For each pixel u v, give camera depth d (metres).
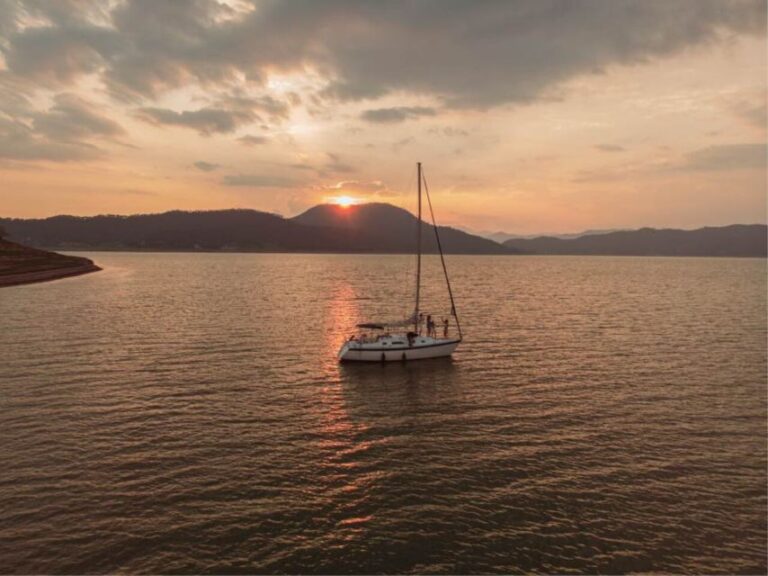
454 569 16.64
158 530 18.11
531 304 89.38
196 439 26.08
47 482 21.09
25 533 17.64
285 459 24.08
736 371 41.50
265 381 37.50
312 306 84.50
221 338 53.84
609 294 109.31
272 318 69.62
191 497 20.36
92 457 23.56
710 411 31.66
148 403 31.48
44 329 56.75
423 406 32.41
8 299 86.00
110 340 51.25
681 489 21.91
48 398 31.84
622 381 38.44
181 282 131.50
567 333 59.28
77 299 87.38
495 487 21.80
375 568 16.61
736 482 22.59
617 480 22.58
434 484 21.97
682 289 124.00
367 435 27.34
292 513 19.48
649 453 25.41
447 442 26.55
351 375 40.03
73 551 16.81
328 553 17.23
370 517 19.38
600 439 27.11
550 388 36.59
